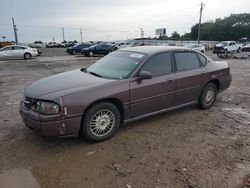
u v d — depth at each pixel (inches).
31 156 147.3
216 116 216.5
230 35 3595.0
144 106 181.9
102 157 146.0
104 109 163.2
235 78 423.5
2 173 130.5
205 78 222.5
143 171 131.6
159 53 192.9
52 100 145.2
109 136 168.7
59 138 168.4
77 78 175.9
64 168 135.0
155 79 185.0
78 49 1269.7
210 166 136.6
